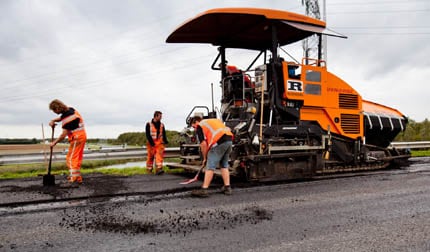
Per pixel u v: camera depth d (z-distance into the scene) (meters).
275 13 7.17
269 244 3.34
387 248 3.24
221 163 5.78
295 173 7.27
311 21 7.61
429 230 3.77
